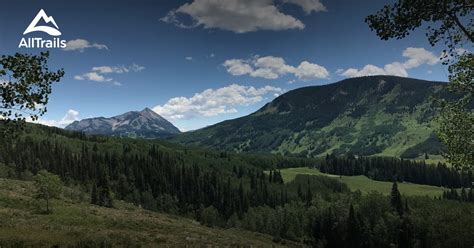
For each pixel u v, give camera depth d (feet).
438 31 48.52
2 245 93.97
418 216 512.63
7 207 259.60
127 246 119.75
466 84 49.55
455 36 48.08
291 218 597.93
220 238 255.09
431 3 45.39
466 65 48.08
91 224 220.02
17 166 645.51
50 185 273.13
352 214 447.83
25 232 131.34
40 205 284.41
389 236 473.26
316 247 504.02
